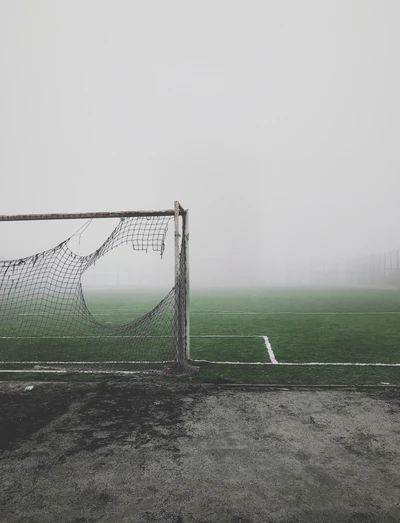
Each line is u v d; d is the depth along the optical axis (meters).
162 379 4.10
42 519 1.68
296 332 7.50
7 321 10.29
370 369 4.49
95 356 5.64
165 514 1.70
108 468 2.13
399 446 2.38
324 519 1.65
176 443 2.45
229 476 2.02
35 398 3.43
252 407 3.12
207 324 8.80
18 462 2.22
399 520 1.64
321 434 2.57
